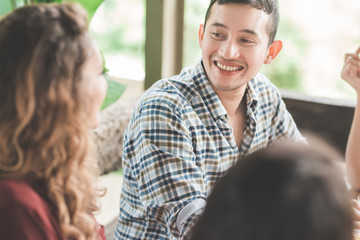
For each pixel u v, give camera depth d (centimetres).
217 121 135
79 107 79
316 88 521
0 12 187
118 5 561
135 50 568
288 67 521
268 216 41
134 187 134
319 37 505
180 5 297
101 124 264
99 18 558
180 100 129
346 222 40
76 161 85
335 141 247
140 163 125
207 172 136
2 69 75
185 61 310
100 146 262
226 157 138
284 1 505
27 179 81
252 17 128
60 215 82
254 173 43
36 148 79
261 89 151
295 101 252
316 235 40
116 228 142
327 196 41
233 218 42
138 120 128
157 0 286
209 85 135
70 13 77
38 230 78
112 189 262
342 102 245
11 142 78
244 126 147
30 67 74
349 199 42
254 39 130
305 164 43
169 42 298
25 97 75
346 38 498
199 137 133
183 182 119
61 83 75
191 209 116
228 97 139
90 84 81
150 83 303
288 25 511
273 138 159
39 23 75
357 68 156
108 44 568
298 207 41
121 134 275
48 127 77
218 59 131
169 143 123
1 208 77
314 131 250
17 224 77
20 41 74
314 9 499
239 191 43
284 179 42
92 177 93
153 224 131
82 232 89
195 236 45
